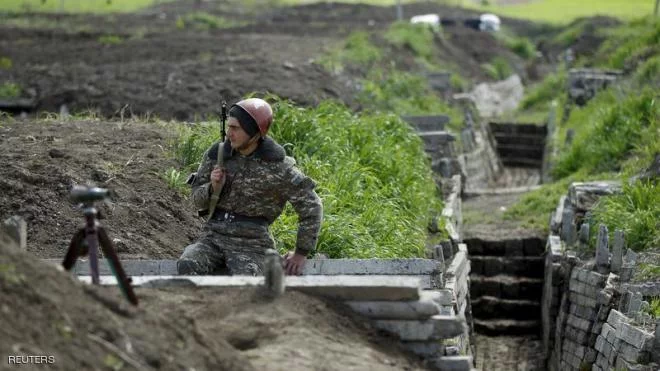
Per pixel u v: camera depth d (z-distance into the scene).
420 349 12.83
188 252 14.98
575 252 27.31
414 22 69.44
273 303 12.55
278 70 40.09
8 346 9.54
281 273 12.67
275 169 14.91
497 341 30.80
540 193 37.38
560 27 87.00
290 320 12.27
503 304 32.34
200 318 12.20
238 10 84.94
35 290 10.29
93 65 43.59
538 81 73.88
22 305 10.06
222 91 36.00
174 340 10.84
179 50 48.56
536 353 29.58
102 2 84.94
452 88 55.84
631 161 33.56
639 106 37.28
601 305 23.03
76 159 21.00
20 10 74.62
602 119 38.59
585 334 24.34
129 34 59.12
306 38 57.94
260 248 15.06
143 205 19.70
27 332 9.82
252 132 14.77
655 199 27.52
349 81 42.25
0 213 18.67
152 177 20.92
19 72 41.25
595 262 25.16
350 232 20.17
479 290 32.81
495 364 28.58
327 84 39.53
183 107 34.41
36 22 65.44
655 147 31.70
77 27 62.88
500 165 52.69
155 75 38.97
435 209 28.77
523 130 54.94
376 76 46.53
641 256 25.03
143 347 10.46
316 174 22.91
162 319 11.04
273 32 64.94
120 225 18.73
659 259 24.58
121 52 48.00
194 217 20.08
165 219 19.52
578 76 52.69
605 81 50.72
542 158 51.81
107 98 35.72
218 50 48.38
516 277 33.22
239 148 14.88
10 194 19.08
